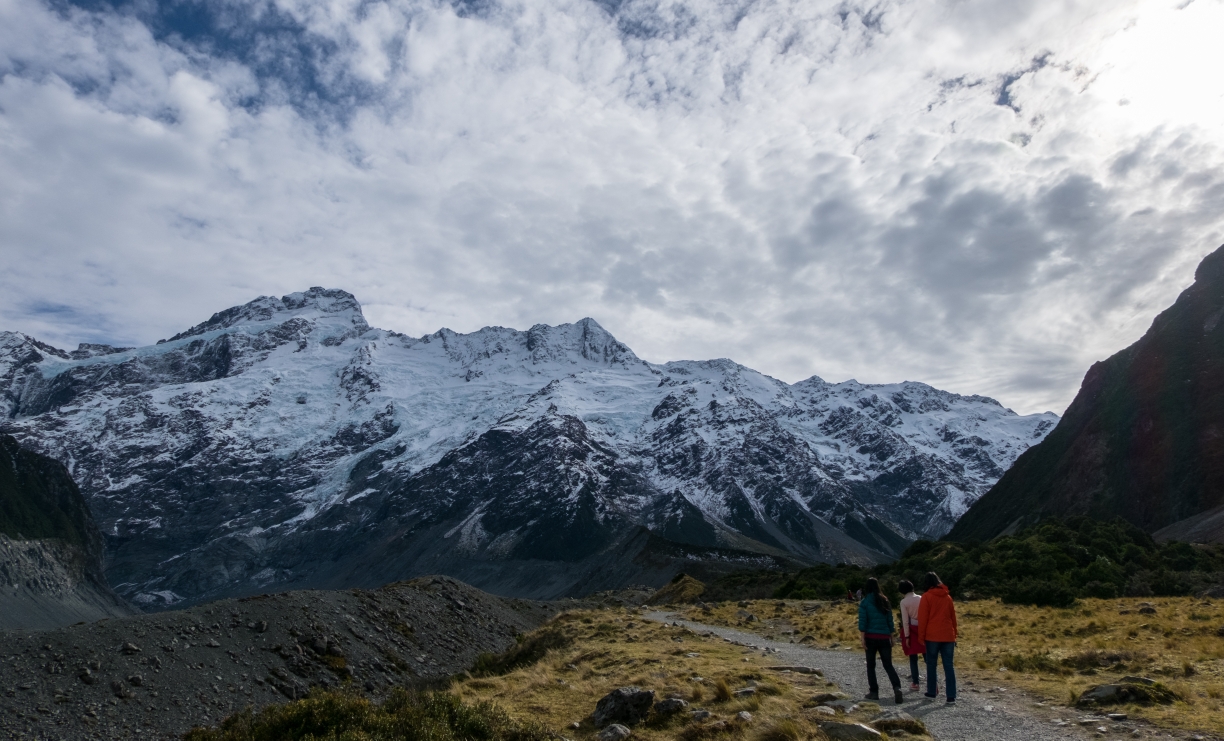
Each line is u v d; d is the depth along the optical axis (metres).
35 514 185.38
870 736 13.32
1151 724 13.43
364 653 40.16
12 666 28.39
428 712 16.02
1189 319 130.50
